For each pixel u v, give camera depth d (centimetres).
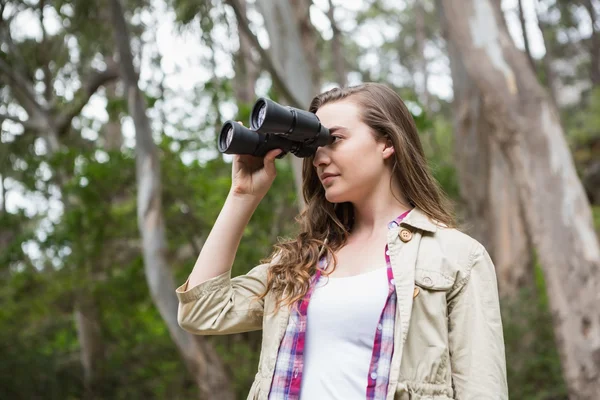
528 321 927
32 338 1212
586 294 665
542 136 686
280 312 179
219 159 1027
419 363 163
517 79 697
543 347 908
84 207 1041
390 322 167
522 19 1070
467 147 1194
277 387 172
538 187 684
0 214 1199
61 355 1226
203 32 901
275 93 930
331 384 167
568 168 687
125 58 920
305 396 169
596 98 1867
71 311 1159
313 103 195
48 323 1239
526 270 1122
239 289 193
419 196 186
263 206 945
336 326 171
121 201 1134
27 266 1090
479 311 168
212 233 193
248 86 1316
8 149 1215
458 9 714
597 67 1875
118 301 1097
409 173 185
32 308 1132
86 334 1157
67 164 1054
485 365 162
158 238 893
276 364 174
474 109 1177
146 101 988
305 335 174
